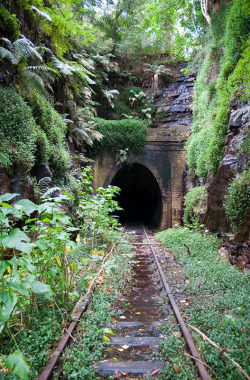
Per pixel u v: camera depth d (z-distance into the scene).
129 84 18.41
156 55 18.72
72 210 8.20
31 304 3.73
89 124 13.52
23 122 5.81
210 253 7.46
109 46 17.61
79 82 11.84
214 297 4.79
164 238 10.75
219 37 11.45
